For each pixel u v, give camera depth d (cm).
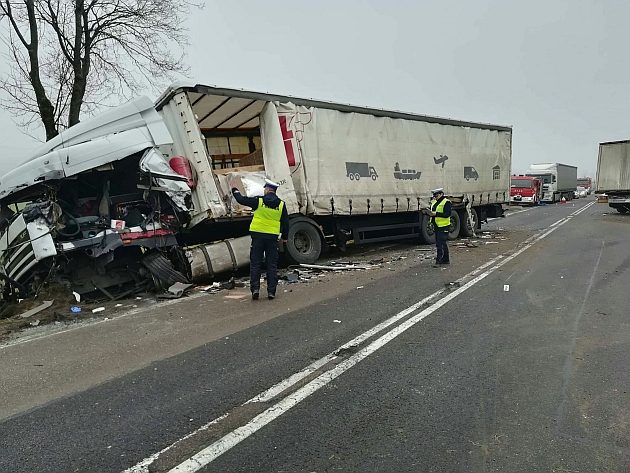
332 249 1262
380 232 1249
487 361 439
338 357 455
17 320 657
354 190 1110
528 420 329
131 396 381
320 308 645
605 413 337
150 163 795
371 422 329
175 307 686
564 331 526
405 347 479
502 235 1579
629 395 365
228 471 275
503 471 272
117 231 768
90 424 336
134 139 809
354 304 662
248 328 561
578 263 977
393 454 290
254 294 711
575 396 365
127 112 841
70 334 570
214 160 1184
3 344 546
